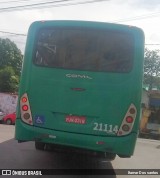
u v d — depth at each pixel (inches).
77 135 170.9
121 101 172.1
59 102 174.6
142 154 316.5
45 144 191.3
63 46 178.7
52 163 207.0
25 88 178.5
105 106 172.1
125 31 176.7
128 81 173.2
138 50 175.2
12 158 211.6
